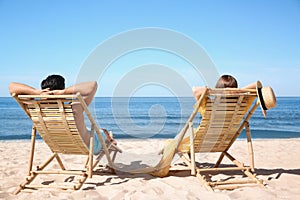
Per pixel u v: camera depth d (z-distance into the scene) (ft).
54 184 12.22
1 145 26.08
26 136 47.09
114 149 14.60
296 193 10.70
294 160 17.97
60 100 10.98
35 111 11.46
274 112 97.66
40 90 11.21
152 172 13.48
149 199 10.09
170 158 13.10
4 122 70.13
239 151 21.74
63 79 12.13
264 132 52.19
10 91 11.44
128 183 11.98
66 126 11.48
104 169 14.93
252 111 12.14
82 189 11.46
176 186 11.67
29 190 11.27
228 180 12.17
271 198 10.10
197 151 13.48
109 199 10.23
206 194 10.62
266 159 18.30
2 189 11.60
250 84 12.01
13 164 16.55
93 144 11.71
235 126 12.44
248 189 11.00
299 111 101.55
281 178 12.88
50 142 12.47
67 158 18.15
